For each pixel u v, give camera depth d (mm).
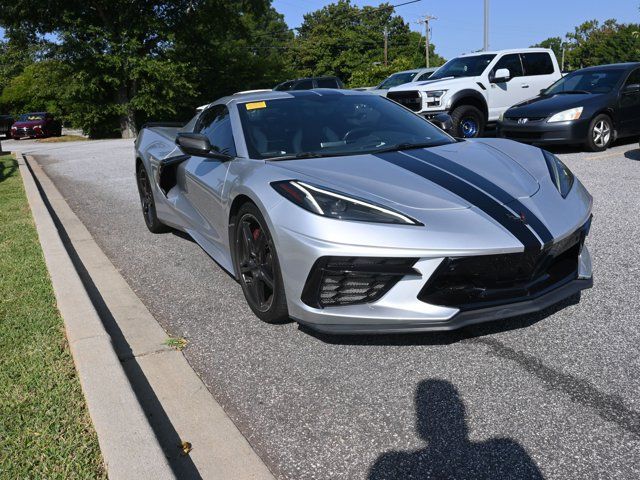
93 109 24562
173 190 4777
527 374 2580
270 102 4016
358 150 3521
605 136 8914
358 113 3957
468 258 2609
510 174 3180
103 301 3787
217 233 3811
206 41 28094
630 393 2381
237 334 3182
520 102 10156
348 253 2631
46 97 29609
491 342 2896
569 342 2836
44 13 23719
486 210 2789
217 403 2518
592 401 2348
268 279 3107
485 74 10617
